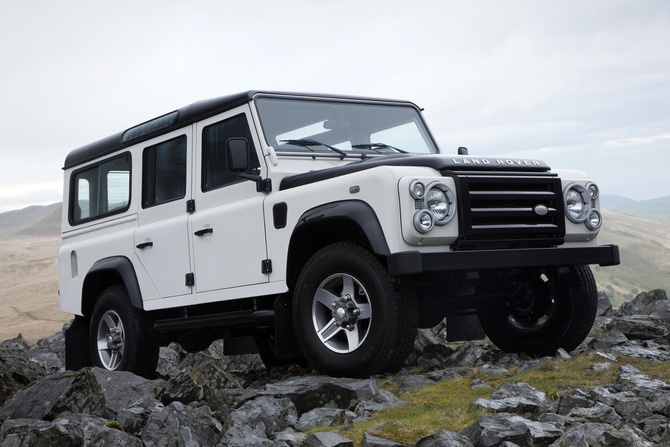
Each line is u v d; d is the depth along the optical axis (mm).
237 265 6973
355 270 6012
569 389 5207
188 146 7629
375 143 7480
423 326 6703
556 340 7004
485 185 6090
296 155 6902
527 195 6211
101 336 8484
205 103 7488
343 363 6086
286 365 8312
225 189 7176
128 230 8297
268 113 7023
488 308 7262
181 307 7801
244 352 7785
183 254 7531
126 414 5008
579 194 6594
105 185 8766
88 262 8758
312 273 6270
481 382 5750
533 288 7176
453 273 6309
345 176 6141
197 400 5531
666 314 8320
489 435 4078
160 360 9359
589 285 6844
